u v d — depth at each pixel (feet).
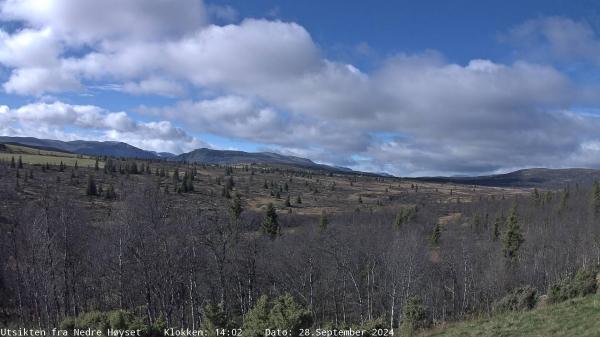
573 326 58.65
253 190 636.07
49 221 126.31
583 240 247.70
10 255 145.48
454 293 207.21
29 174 459.73
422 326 89.92
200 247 143.33
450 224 391.24
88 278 153.79
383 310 190.60
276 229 233.35
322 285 191.01
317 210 521.24
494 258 233.96
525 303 91.25
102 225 169.99
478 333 66.80
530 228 315.58
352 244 205.57
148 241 126.93
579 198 403.54
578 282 86.69
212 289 154.61
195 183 606.14
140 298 157.58
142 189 162.81
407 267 184.14
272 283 189.16
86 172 543.80
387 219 367.25
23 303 141.90
